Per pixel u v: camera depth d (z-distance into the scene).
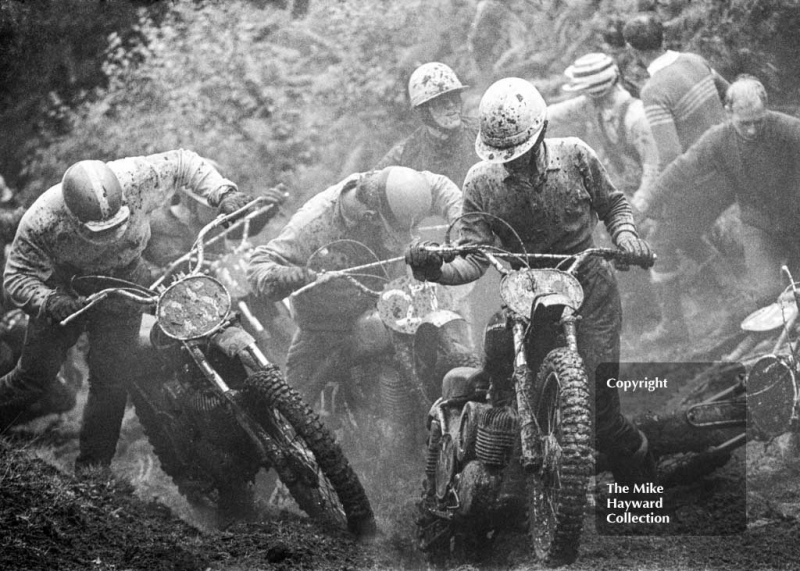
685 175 23.72
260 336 20.75
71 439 21.59
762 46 28.00
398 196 19.64
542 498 15.55
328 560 16.31
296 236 20.19
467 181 16.66
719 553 16.27
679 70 23.83
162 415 19.05
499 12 29.86
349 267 20.30
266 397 16.98
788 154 23.33
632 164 24.70
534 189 16.34
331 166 29.75
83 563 16.00
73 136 30.11
